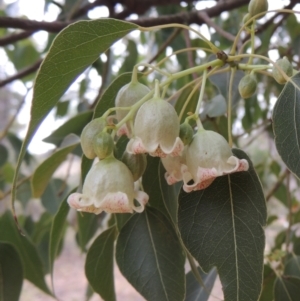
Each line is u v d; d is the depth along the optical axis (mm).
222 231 146
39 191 226
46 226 374
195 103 236
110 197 129
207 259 145
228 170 130
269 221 413
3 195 317
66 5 356
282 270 274
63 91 141
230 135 155
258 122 499
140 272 178
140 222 182
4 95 1454
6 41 294
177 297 174
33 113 135
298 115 137
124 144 167
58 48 135
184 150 141
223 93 223
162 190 180
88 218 267
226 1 299
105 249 201
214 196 149
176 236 179
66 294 1060
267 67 152
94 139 137
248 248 144
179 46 401
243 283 142
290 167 133
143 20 280
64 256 1286
